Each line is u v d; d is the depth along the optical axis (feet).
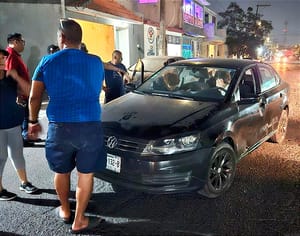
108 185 14.32
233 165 13.92
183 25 84.48
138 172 11.77
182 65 17.47
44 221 11.46
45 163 16.76
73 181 14.64
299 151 18.86
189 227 11.14
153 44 64.69
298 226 11.20
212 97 14.82
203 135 12.26
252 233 10.79
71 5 37.17
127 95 16.21
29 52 36.55
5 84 12.26
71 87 9.80
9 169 16.01
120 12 46.26
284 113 20.49
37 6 36.24
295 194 13.53
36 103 10.38
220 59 17.89
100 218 11.54
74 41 10.11
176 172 11.73
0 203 12.62
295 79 68.95
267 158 17.66
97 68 10.21
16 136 12.89
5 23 35.45
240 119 14.35
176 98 15.08
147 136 11.88
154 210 12.26
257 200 13.00
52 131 10.11
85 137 10.02
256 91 16.70
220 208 12.39
